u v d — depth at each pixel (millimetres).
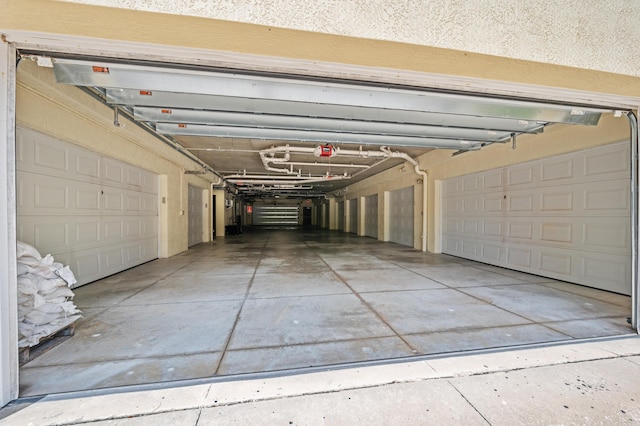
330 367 1805
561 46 1747
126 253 5008
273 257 6543
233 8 1337
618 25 1845
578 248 3965
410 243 8609
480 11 1610
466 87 1998
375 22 1480
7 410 1402
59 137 3266
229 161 7895
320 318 2719
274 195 18422
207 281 4203
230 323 2596
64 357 1970
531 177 4680
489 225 5594
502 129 3793
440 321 2629
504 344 2150
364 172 10188
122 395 1523
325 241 10297
